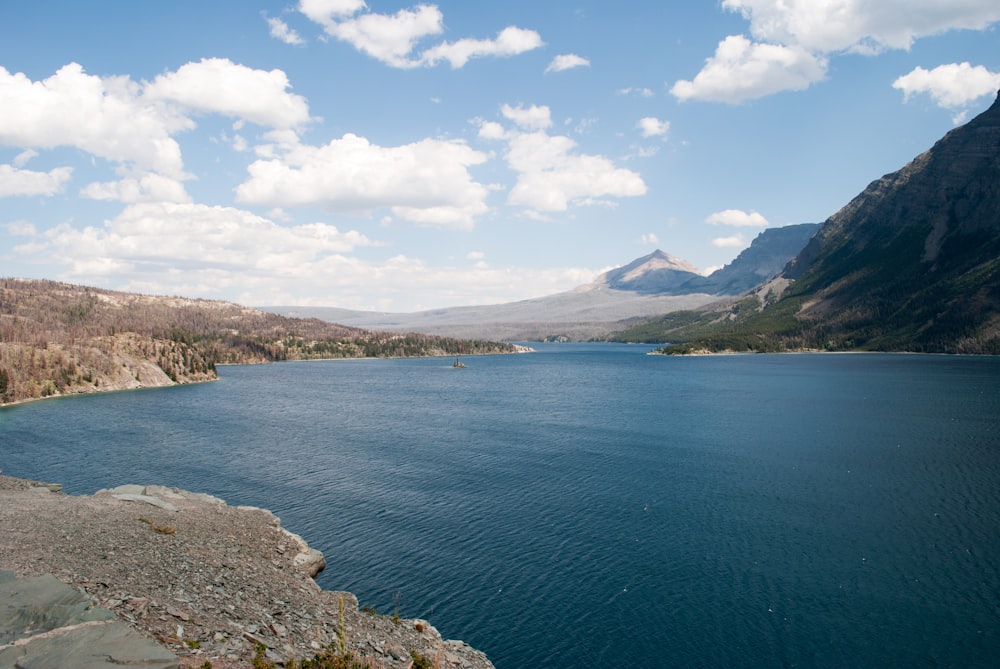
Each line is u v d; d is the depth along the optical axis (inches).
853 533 2498.8
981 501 2861.7
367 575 2126.0
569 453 4146.2
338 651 1304.1
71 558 1443.2
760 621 1833.2
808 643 1717.5
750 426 5246.1
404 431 5182.1
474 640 1729.8
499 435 4931.1
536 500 2997.0
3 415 6422.2
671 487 3223.4
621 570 2178.9
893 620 1824.6
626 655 1663.4
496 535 2511.1
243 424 5649.6
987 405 6186.0
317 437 4877.0
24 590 1128.8
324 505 2910.9
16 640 932.6
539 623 1824.6
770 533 2519.7
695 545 2399.1
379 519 2706.7
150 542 1766.7
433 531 2556.6
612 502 2960.1
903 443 4286.4
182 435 5000.0
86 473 3602.4
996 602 1909.4
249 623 1285.7
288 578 1851.6
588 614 1877.5
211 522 2246.6
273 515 2551.7
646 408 6638.8
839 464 3695.9
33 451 4306.1
